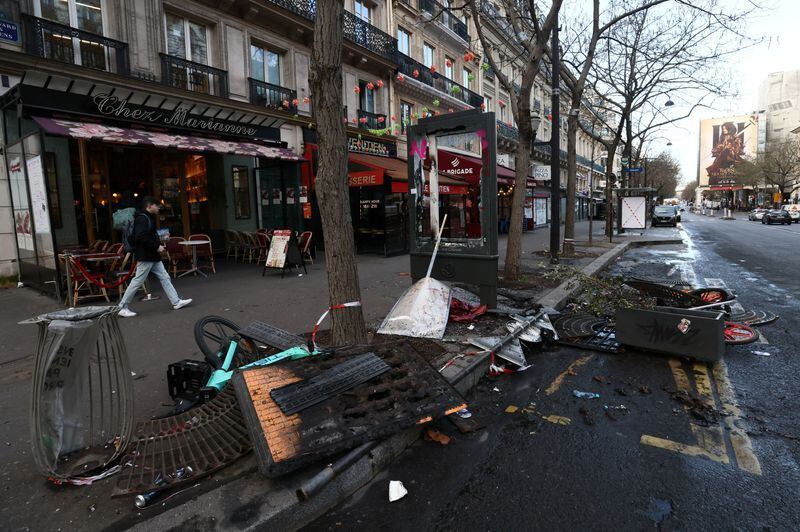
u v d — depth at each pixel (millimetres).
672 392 4074
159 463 2650
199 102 11438
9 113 8359
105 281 7516
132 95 9375
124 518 2352
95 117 8773
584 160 51406
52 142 9820
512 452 3158
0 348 5027
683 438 3283
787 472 2836
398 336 5199
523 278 9219
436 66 23109
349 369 3215
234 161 13523
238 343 3875
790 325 6152
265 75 14344
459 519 2496
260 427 2611
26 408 3584
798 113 101000
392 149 19062
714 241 20234
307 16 14797
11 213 8555
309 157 14609
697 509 2514
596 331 5844
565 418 3633
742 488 2686
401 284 8695
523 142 8891
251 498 2430
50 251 7152
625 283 6270
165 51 11359
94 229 10672
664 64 16469
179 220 12891
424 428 3439
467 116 5969
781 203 58969
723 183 110188
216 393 3338
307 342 3703
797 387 4137
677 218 33781
